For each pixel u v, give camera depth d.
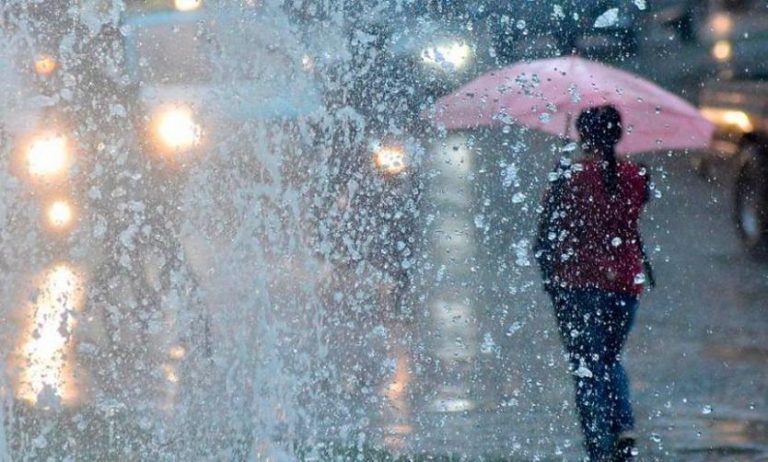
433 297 21.44
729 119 37.12
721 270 31.44
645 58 38.09
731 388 21.06
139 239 18.73
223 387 17.53
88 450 16.52
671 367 22.47
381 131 20.91
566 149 18.41
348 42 20.31
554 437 17.88
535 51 26.73
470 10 23.95
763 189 35.16
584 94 22.22
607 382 17.50
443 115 22.14
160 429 17.03
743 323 26.02
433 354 20.52
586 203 17.77
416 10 21.98
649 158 35.19
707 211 35.06
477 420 18.39
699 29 39.81
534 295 22.53
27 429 16.86
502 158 22.69
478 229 22.52
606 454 17.38
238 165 18.92
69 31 19.73
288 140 19.03
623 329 17.66
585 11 30.66
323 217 19.06
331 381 18.17
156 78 19.78
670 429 18.95
